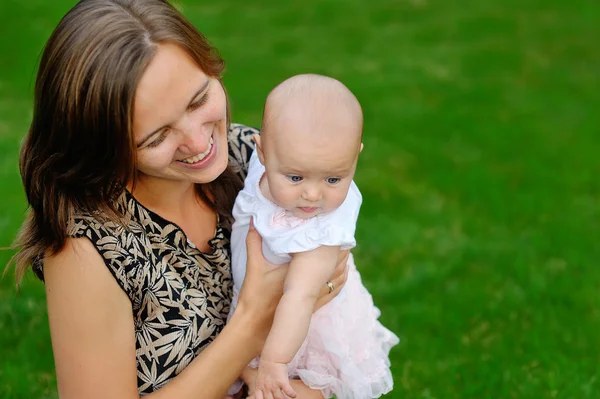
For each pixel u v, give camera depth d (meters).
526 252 4.66
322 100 2.01
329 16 9.44
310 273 2.03
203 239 2.17
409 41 8.66
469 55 8.24
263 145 2.07
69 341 1.91
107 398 1.94
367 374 2.29
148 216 2.01
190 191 2.15
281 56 8.17
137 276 1.95
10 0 8.89
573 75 7.76
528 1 9.84
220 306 2.17
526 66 7.96
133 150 1.83
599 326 3.95
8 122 6.21
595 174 5.73
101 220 1.90
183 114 1.87
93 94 1.78
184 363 2.06
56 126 1.83
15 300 3.88
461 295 4.25
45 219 1.88
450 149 6.12
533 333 3.90
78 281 1.88
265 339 2.08
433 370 3.64
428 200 5.32
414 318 4.04
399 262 4.57
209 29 8.88
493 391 3.49
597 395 3.44
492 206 5.23
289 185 2.03
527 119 6.72
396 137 6.30
